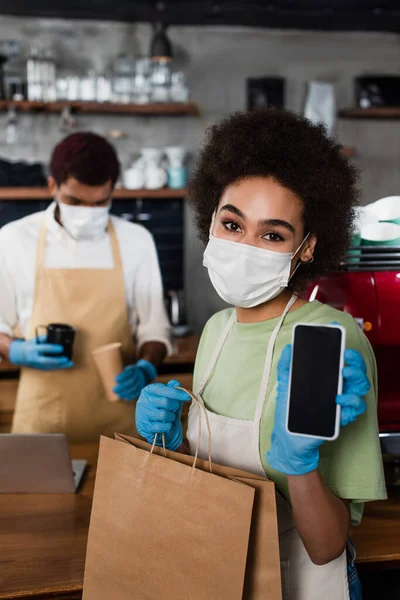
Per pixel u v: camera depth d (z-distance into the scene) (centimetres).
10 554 156
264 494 109
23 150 433
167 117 449
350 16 431
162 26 404
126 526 121
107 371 236
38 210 424
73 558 154
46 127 434
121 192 411
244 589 113
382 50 466
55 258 260
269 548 110
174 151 418
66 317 257
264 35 453
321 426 100
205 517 112
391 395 173
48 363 239
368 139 473
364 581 165
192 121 452
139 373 244
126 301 265
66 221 253
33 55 401
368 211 178
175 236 450
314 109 441
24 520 171
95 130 442
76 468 201
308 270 133
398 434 171
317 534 109
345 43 462
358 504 127
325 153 124
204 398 135
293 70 459
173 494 116
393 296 171
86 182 240
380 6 420
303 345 102
